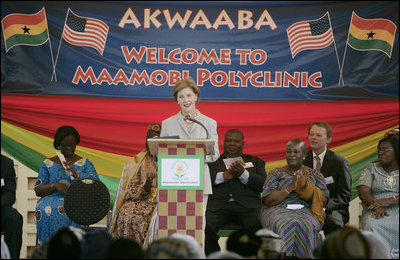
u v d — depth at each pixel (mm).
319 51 14375
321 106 14359
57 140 12055
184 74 14375
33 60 14156
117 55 14336
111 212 12078
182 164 9312
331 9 14336
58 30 14195
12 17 14062
